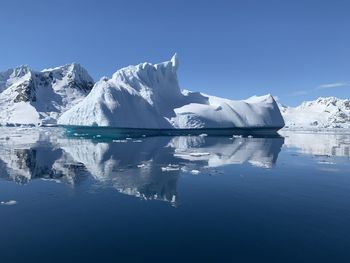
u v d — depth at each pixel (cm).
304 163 2414
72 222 1086
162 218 1127
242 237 969
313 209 1234
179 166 2173
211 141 4219
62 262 812
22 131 7281
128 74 5425
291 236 974
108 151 3014
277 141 4581
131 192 1472
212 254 857
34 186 1588
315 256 848
